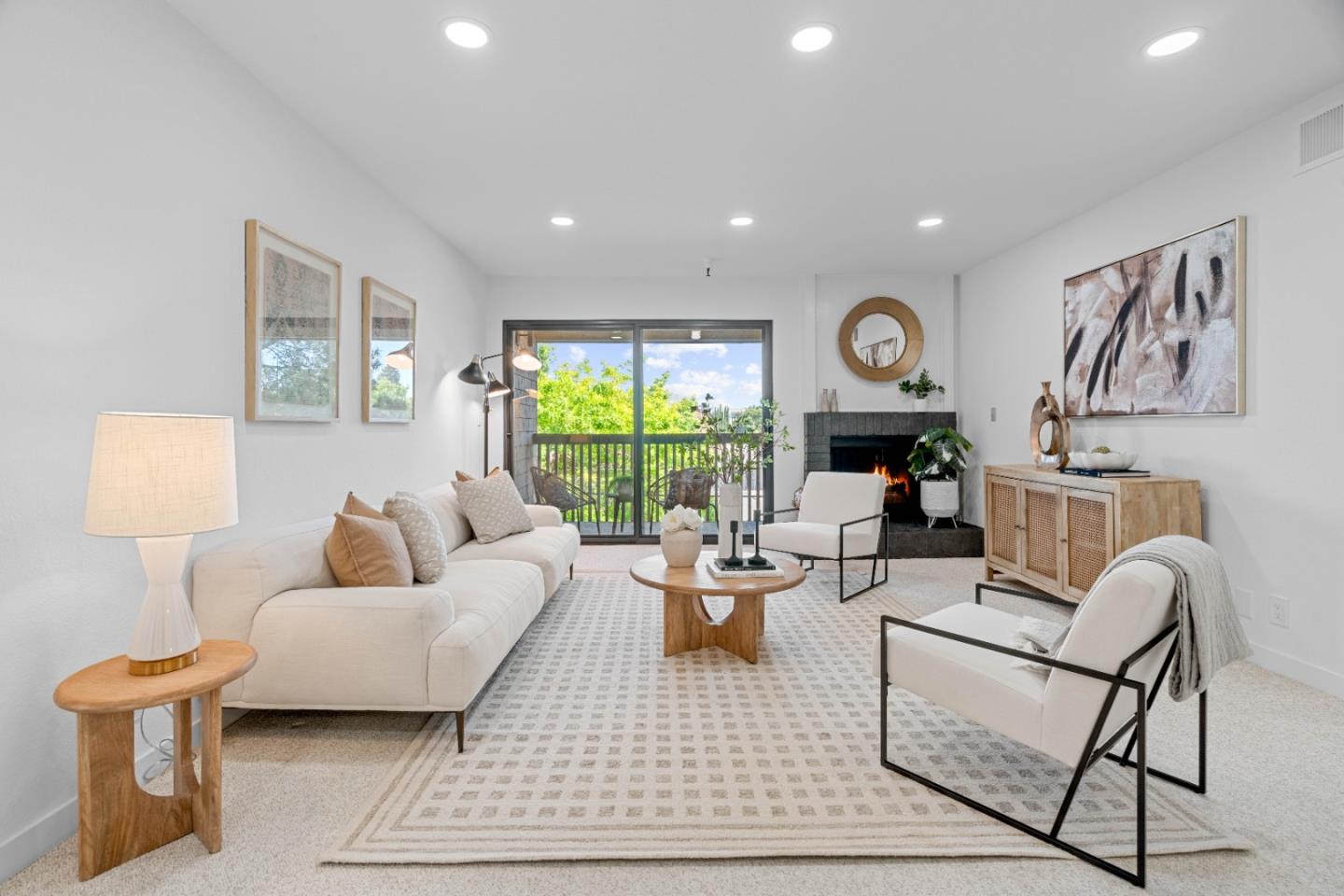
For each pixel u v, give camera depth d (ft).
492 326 18.81
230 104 7.56
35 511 5.25
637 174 11.18
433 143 9.90
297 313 8.84
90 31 5.72
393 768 6.46
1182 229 10.73
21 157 5.12
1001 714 5.60
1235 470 9.74
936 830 5.44
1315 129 8.51
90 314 5.74
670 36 7.23
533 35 7.18
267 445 8.27
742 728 7.33
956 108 8.91
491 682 8.71
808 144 10.04
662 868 5.03
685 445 19.49
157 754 6.45
